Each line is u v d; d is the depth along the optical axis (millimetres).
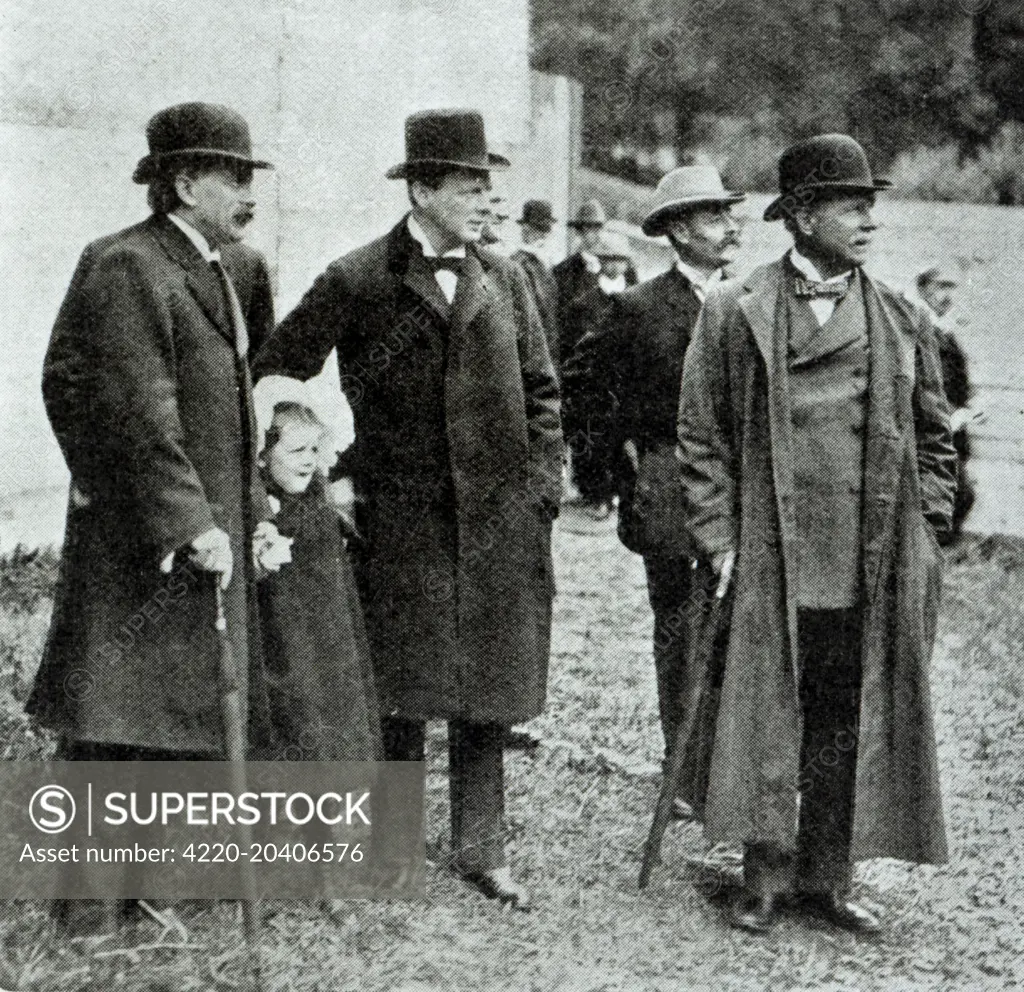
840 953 10688
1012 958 10625
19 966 9906
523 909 11008
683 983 10117
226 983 9844
